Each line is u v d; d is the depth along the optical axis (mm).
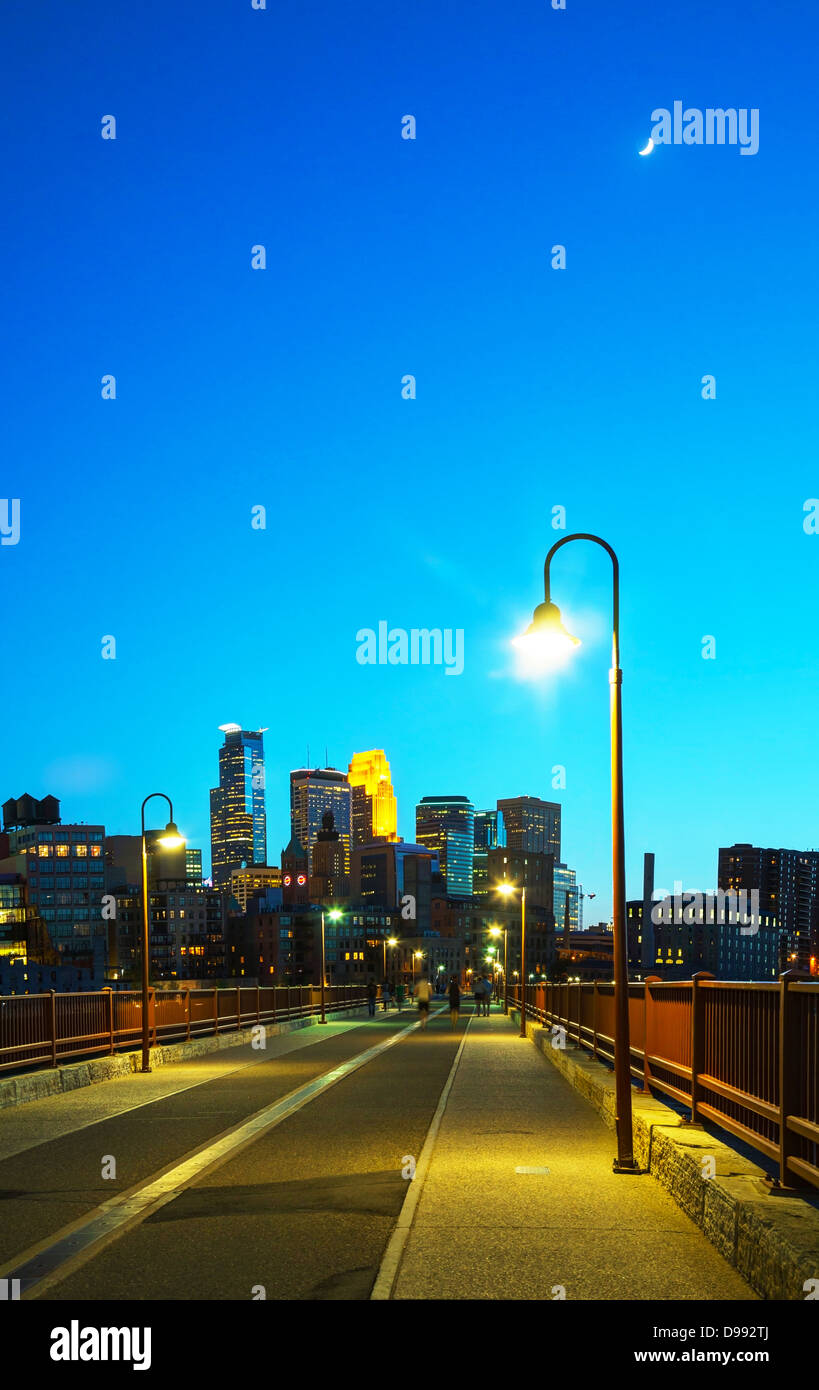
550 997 36688
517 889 53406
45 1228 9344
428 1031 44312
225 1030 35594
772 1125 9055
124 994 26000
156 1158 12953
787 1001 8414
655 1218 9430
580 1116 16547
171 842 27500
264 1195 10625
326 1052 31609
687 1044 12500
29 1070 20922
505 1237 8766
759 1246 7262
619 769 12797
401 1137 14469
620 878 12492
